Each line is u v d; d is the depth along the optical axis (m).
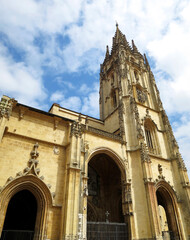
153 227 28.19
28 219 27.61
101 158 40.38
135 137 37.91
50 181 24.55
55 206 23.36
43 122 28.06
